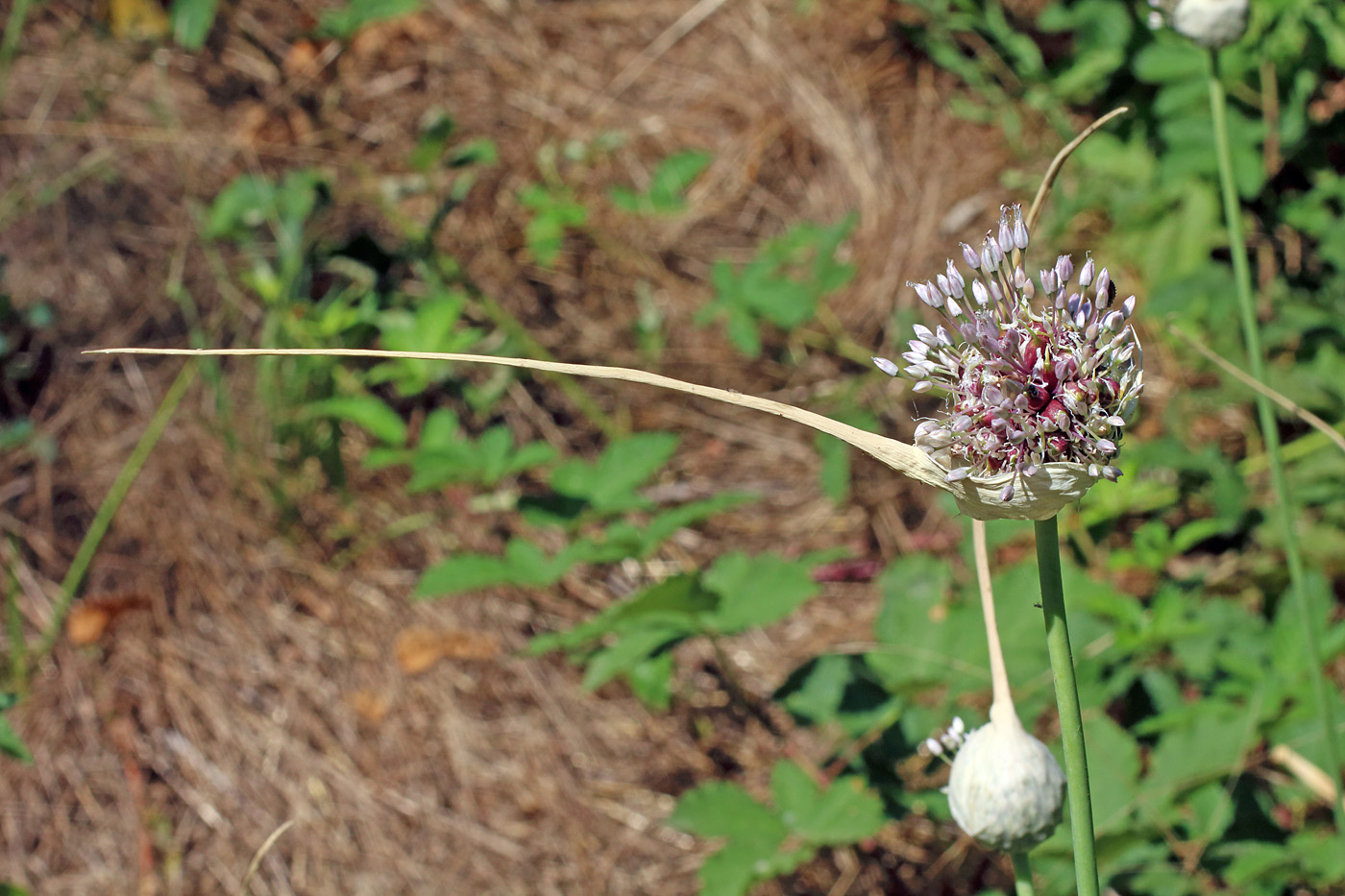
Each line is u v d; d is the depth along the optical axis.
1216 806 0.91
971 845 1.12
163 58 1.77
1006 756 0.71
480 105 1.79
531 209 1.69
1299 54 1.37
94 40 1.77
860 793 0.93
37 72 1.74
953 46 1.72
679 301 1.64
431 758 1.28
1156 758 0.92
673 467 1.53
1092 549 1.28
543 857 1.21
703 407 1.57
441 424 1.29
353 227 1.67
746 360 1.58
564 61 1.83
